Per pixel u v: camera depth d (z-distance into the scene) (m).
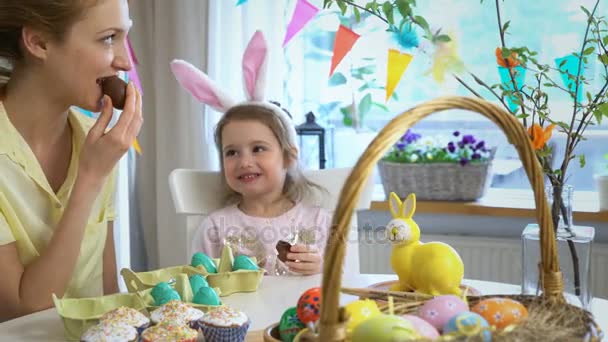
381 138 0.76
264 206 1.86
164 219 2.59
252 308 1.23
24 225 1.37
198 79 1.88
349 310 0.89
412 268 1.17
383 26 2.45
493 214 2.30
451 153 2.40
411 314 0.93
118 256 2.45
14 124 1.38
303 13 2.11
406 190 2.44
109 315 1.03
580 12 2.27
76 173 1.45
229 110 1.86
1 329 1.13
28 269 1.30
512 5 2.34
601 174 2.37
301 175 1.89
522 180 2.51
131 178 2.64
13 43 1.30
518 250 2.28
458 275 1.14
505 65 1.35
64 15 1.23
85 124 1.50
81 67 1.28
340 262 0.74
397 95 2.49
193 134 2.51
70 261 1.30
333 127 2.56
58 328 1.14
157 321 1.06
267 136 1.81
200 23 2.49
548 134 1.28
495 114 0.86
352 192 0.74
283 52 2.47
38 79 1.33
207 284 1.25
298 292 1.33
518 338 0.76
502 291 1.30
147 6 2.58
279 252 1.49
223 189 1.85
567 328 0.81
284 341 0.94
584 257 1.12
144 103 2.62
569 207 1.15
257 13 2.45
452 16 2.39
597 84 2.25
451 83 2.42
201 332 1.08
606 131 2.35
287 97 2.52
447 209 2.36
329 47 2.50
